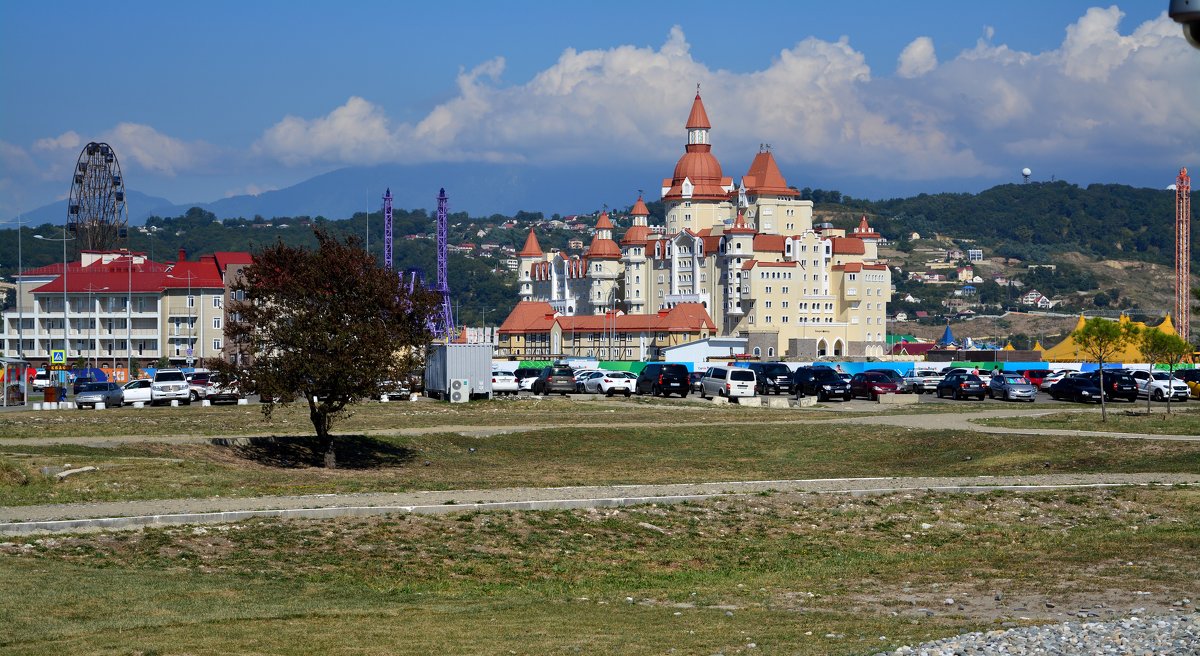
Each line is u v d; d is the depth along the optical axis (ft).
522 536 229.04
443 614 170.19
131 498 259.80
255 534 218.59
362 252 363.56
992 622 166.09
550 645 149.69
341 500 255.91
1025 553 227.20
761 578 206.18
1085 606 179.11
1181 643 139.95
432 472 340.80
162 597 173.58
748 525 247.29
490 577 203.92
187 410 506.89
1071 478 310.04
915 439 416.05
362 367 348.38
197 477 289.74
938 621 167.73
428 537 224.53
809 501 269.03
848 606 180.65
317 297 353.92
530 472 343.87
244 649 143.84
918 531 249.14
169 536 212.84
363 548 215.72
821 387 641.40
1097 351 533.55
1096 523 258.98
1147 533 244.01
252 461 349.61
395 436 398.01
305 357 346.74
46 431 397.60
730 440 424.05
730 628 161.99
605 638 154.40
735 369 641.40
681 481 315.17
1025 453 371.97
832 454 400.06
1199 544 231.09
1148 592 188.96
